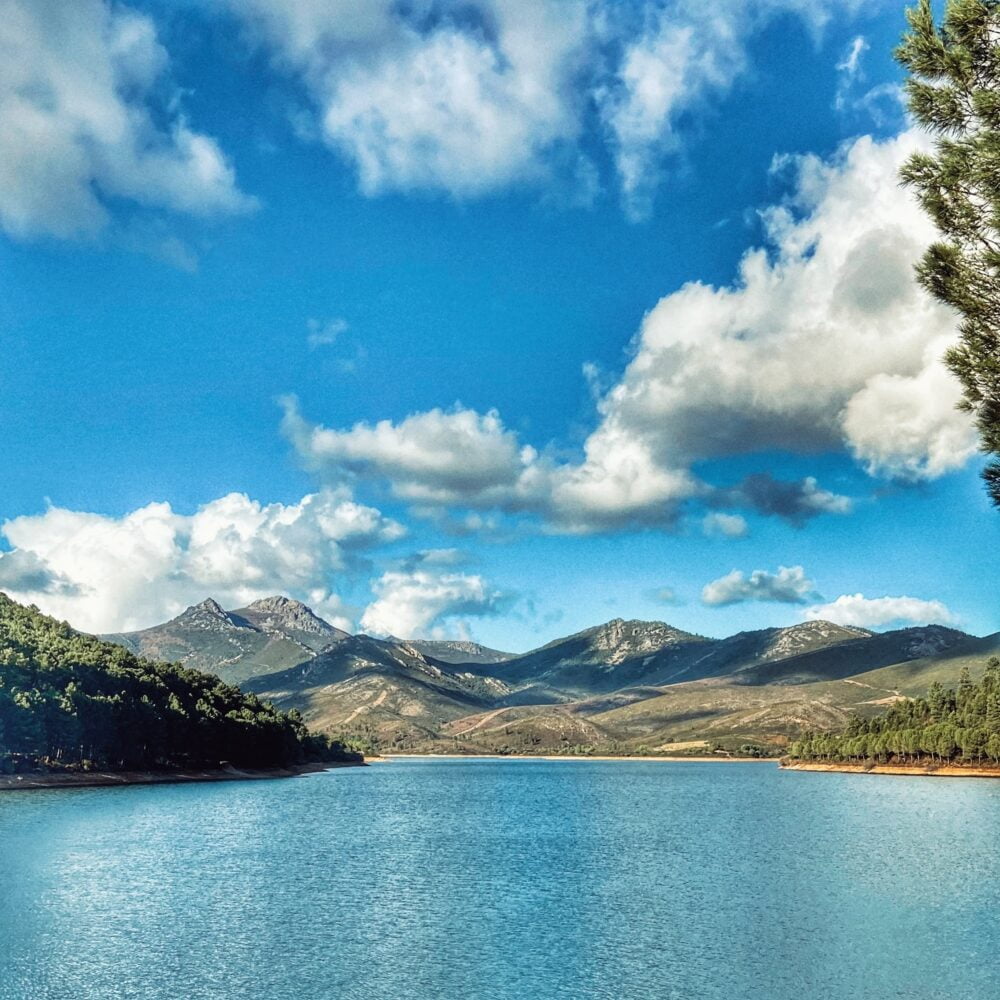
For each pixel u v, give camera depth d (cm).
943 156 3005
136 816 14775
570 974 5466
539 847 11975
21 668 19988
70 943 6038
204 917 6981
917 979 5356
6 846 10650
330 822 15325
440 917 7125
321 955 5869
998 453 2955
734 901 7831
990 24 2877
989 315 2973
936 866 9838
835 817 15888
